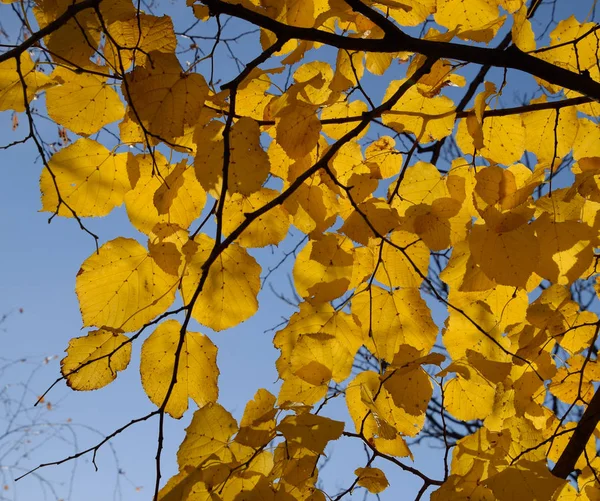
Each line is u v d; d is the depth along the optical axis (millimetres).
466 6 1329
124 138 1251
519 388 1357
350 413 1283
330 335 1266
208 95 1193
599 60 1355
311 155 1310
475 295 1334
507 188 1244
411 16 1337
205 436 1215
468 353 1276
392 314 1315
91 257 1238
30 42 1142
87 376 1221
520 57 1240
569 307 1374
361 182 1317
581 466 1450
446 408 1324
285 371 1298
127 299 1249
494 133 1365
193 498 1200
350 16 1242
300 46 1244
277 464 1234
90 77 1219
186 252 1226
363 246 1323
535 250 1210
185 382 1252
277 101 1235
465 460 1245
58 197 1218
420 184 1357
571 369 1421
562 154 1394
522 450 1313
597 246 1297
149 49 1202
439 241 1285
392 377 1243
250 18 1204
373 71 1356
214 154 1188
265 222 1318
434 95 1351
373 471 1261
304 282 1315
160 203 1207
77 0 1206
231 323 1274
